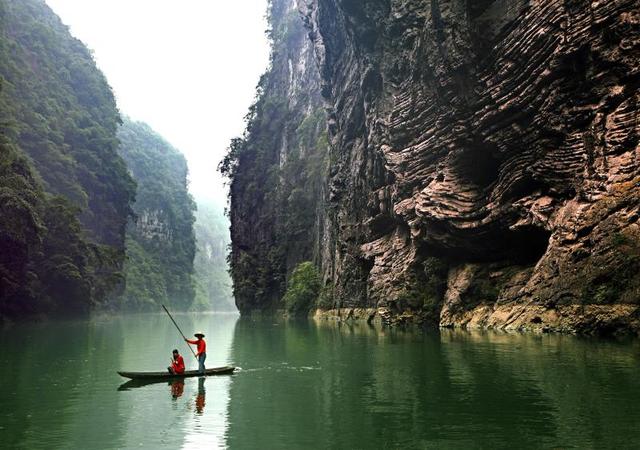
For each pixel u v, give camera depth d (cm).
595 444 753
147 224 14462
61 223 5778
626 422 852
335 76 5478
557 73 2470
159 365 1789
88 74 11131
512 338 2125
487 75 2855
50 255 5678
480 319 2844
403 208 3647
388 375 1413
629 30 2158
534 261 2875
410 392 1166
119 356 2053
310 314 6106
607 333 1989
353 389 1244
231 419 985
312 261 6894
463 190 3177
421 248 3619
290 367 1639
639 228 1967
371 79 4253
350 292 4878
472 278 3070
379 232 4438
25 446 828
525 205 2717
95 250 6531
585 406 958
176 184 16425
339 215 5309
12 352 2173
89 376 1509
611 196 2103
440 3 3073
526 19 2591
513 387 1151
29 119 7756
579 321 2084
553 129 2522
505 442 780
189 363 1841
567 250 2239
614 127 2177
